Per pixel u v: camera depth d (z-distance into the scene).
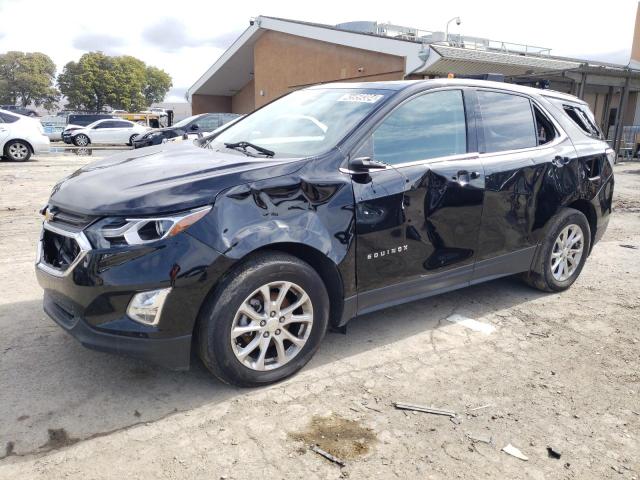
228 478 2.38
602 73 16.97
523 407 3.03
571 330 4.12
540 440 2.73
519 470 2.50
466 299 4.73
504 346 3.80
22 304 4.23
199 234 2.72
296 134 3.66
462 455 2.59
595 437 2.78
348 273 3.28
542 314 4.42
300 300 3.12
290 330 3.23
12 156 15.71
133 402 2.94
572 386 3.28
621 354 3.73
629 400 3.15
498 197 4.04
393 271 3.52
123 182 2.96
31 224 7.09
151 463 2.46
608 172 5.05
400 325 4.11
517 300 4.73
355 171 3.19
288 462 2.50
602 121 22.20
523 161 4.21
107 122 26.42
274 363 3.14
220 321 2.84
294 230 2.99
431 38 17.69
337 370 3.37
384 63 17.06
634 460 2.61
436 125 3.79
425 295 3.80
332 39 18.64
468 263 3.99
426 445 2.66
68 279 2.75
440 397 3.10
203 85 29.22
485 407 3.01
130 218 2.67
